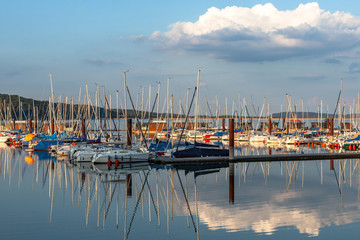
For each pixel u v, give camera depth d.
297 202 28.17
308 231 21.31
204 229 21.84
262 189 33.28
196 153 53.00
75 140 71.00
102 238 20.36
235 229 21.77
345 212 25.17
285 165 49.28
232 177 39.94
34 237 20.38
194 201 28.78
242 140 107.50
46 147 73.06
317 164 50.09
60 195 31.03
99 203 28.31
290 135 101.25
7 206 27.25
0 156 62.34
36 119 132.50
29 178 39.31
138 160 50.62
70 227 22.30
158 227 22.31
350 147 74.81
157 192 32.22
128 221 23.58
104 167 47.81
